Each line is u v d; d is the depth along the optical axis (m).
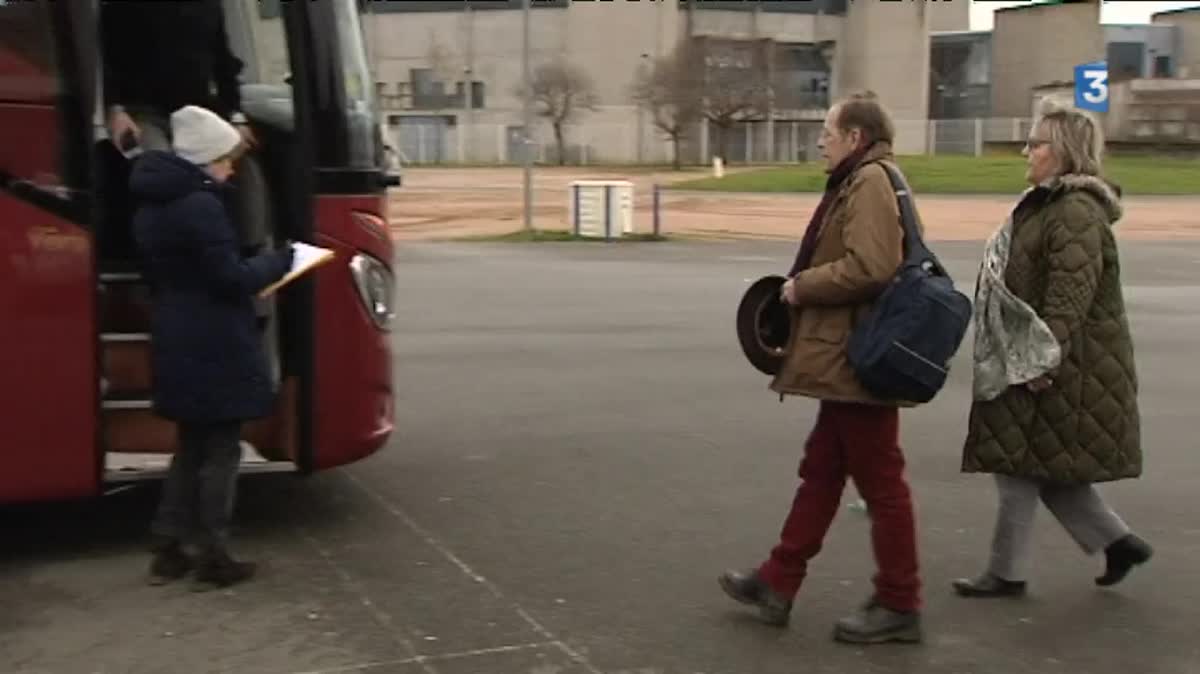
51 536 5.87
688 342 12.39
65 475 5.25
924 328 4.28
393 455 7.57
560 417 8.77
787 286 4.49
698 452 7.78
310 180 5.61
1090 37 86.44
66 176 5.12
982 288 4.99
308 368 5.66
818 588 5.30
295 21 5.54
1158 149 71.06
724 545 5.89
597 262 21.56
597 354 11.59
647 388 9.92
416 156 81.75
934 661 4.57
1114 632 4.88
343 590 5.19
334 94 5.64
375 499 6.57
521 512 6.38
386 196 6.02
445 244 25.75
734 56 75.25
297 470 5.75
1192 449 8.09
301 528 6.04
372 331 5.83
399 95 82.00
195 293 4.90
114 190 5.77
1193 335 13.45
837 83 87.62
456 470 7.22
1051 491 5.26
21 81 5.03
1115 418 4.95
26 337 5.13
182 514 5.23
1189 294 17.58
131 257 5.78
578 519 6.28
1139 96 76.56
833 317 4.46
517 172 67.38
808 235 4.60
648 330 13.21
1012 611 5.10
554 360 11.23
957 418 8.98
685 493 6.81
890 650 4.65
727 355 11.62
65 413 5.22
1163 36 91.12
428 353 11.55
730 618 4.94
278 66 5.74
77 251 5.16
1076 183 4.84
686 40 77.62
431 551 5.72
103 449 5.31
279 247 5.59
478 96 81.31
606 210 26.80
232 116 5.87
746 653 4.60
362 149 5.77
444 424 8.47
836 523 6.25
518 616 4.93
